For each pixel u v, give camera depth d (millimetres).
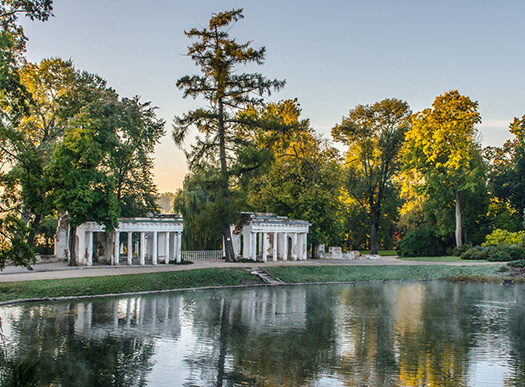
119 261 60219
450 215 81250
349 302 41031
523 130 89625
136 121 69750
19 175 30375
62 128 63344
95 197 51625
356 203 95875
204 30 59656
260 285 50219
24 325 29859
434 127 76812
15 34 41656
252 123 63188
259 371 22766
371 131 82750
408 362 24391
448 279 56156
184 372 22484
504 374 22719
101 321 31625
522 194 80938
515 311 37469
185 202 76000
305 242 67938
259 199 75375
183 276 48094
